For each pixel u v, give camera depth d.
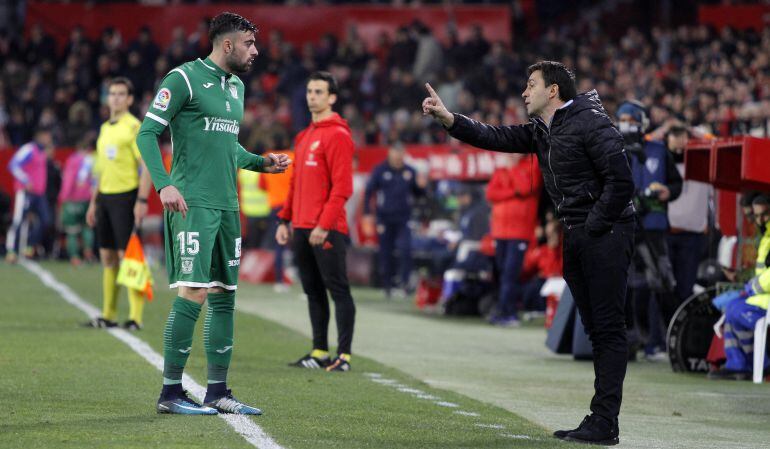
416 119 93.19
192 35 119.19
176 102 24.95
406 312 57.78
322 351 35.47
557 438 24.42
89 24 119.19
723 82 84.19
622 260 24.02
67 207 77.75
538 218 56.97
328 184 35.19
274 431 23.69
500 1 124.88
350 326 35.03
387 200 66.06
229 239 25.73
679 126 42.78
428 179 74.12
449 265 68.88
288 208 36.50
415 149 82.00
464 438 24.00
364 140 94.06
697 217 42.56
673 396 32.50
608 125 23.66
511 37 120.75
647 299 41.78
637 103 41.09
